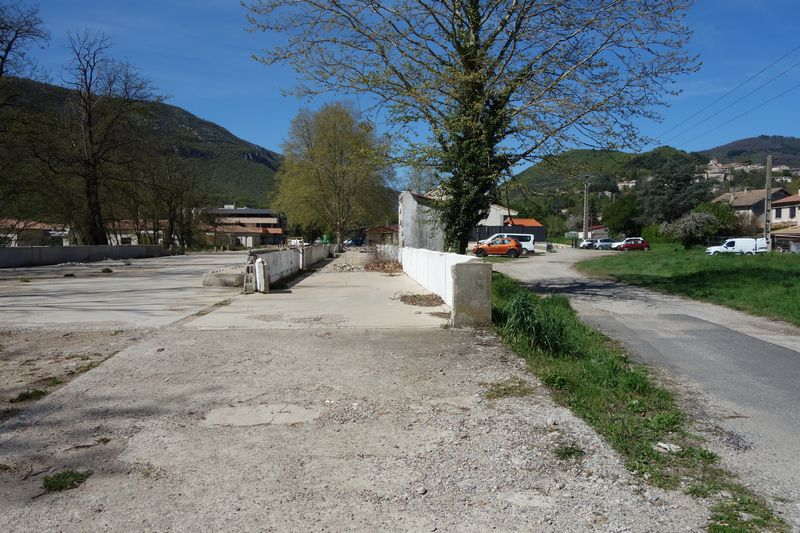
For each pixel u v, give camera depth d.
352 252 38.66
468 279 8.30
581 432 4.35
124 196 41.06
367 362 6.38
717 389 5.92
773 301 12.12
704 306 12.77
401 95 14.12
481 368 6.17
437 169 15.22
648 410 5.09
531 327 7.23
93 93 38.44
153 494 3.33
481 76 13.39
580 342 7.76
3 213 33.81
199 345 7.17
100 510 3.14
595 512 3.16
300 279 17.73
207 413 4.75
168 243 61.50
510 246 41.22
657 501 3.29
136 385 5.49
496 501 3.28
